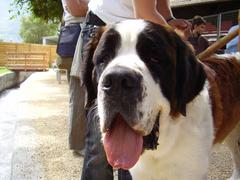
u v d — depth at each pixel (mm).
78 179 1152
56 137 1643
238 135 1060
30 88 3773
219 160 1278
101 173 874
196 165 718
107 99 574
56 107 2506
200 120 719
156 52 641
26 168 1244
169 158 710
